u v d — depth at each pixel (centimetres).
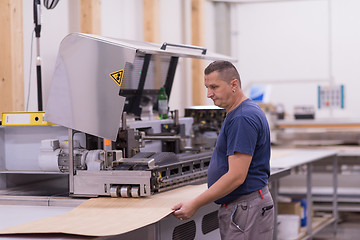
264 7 767
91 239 207
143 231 264
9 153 324
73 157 289
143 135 321
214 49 752
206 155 345
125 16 549
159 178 279
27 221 243
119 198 281
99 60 282
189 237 303
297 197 629
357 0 737
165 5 632
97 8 473
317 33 754
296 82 763
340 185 661
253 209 250
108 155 286
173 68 401
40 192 314
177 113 370
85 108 286
